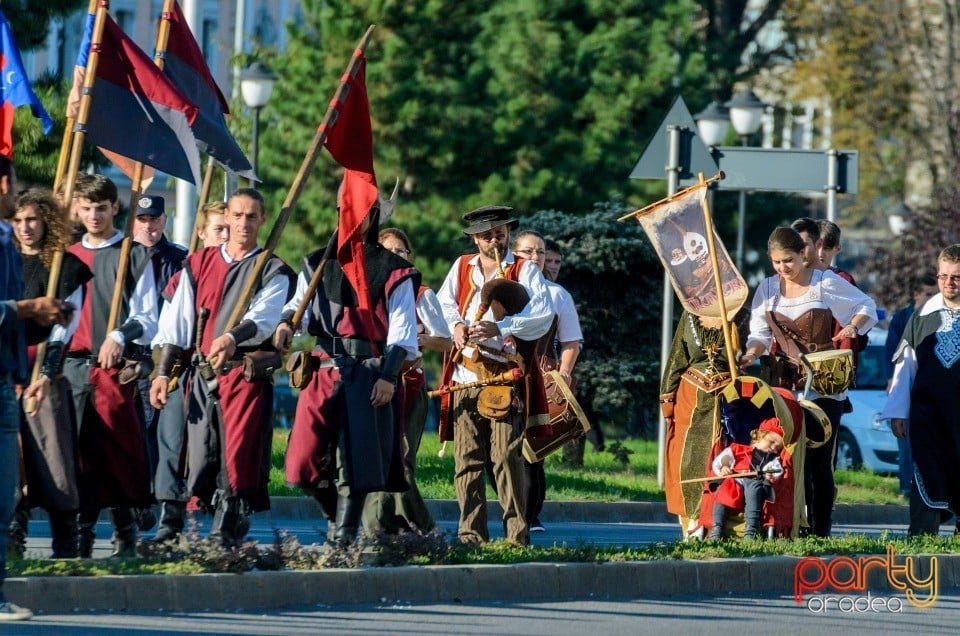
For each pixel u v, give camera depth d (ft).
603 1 314.14
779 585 85.25
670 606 77.87
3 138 81.71
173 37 91.09
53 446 77.20
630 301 175.22
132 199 83.41
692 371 99.66
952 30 381.40
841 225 419.95
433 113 274.98
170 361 80.18
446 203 275.59
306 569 75.66
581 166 292.81
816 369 99.71
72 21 335.47
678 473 99.35
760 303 103.04
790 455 95.71
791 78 411.13
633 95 302.04
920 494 101.55
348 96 83.46
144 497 81.10
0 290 65.67
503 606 75.41
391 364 80.02
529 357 88.33
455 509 132.16
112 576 70.13
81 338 81.25
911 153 407.23
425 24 277.44
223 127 91.91
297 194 81.87
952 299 102.94
